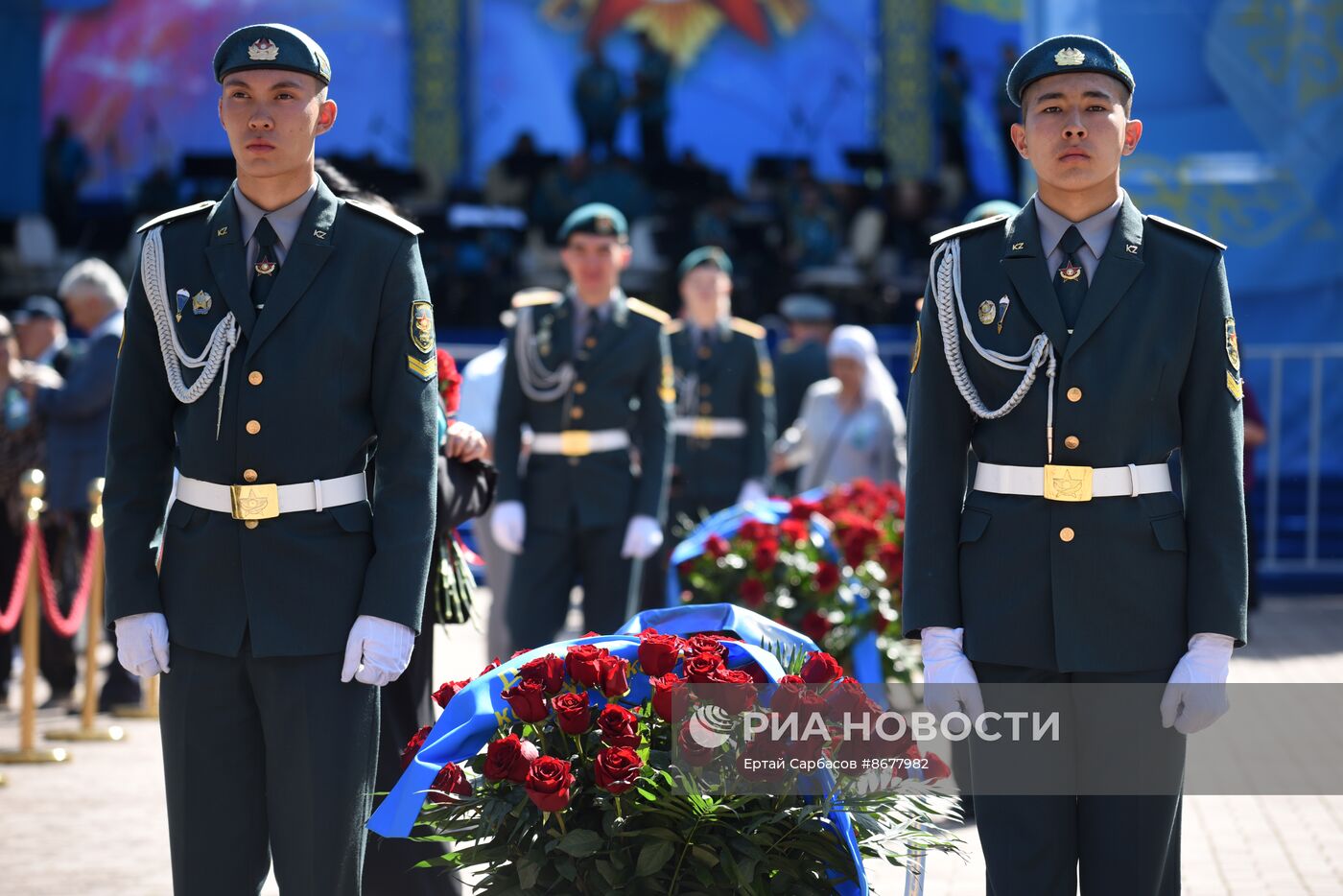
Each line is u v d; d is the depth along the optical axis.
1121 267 6.12
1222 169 24.89
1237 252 24.84
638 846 5.79
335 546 6.12
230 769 6.12
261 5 39.47
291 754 6.03
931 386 6.35
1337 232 24.62
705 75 40.53
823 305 21.52
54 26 38.50
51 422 14.98
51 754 12.50
